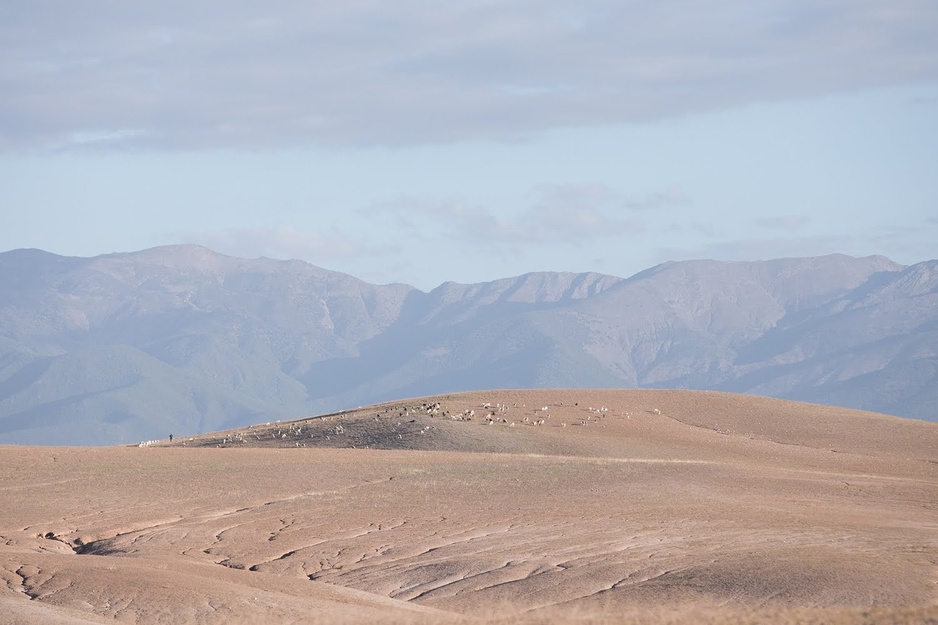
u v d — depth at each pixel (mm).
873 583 77312
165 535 97000
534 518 104000
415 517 104500
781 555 86250
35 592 69562
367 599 75250
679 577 81812
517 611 75438
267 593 72125
